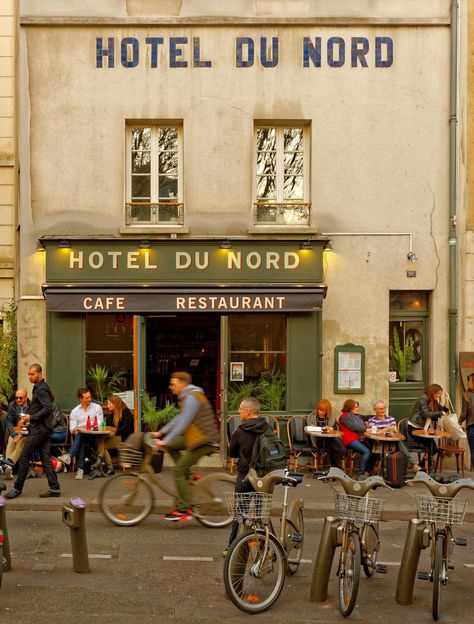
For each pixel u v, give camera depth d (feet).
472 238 40.57
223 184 39.99
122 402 38.40
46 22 39.42
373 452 37.06
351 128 40.24
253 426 22.86
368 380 40.22
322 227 40.19
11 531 27.12
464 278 40.57
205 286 38.83
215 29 39.96
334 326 40.24
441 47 40.32
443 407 39.09
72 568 22.62
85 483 34.73
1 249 44.04
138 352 39.22
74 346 39.27
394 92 40.27
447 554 20.27
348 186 40.22
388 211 40.27
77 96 39.73
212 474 28.30
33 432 31.55
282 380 40.22
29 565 22.88
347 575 19.49
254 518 19.61
